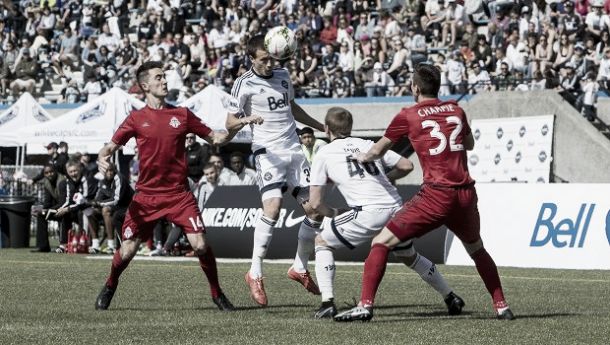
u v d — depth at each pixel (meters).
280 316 13.85
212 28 50.22
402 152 40.47
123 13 53.81
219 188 28.61
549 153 36.56
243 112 16.06
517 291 17.91
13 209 33.84
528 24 41.25
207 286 18.42
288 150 16.03
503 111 38.62
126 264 14.60
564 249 24.19
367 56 44.50
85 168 31.33
